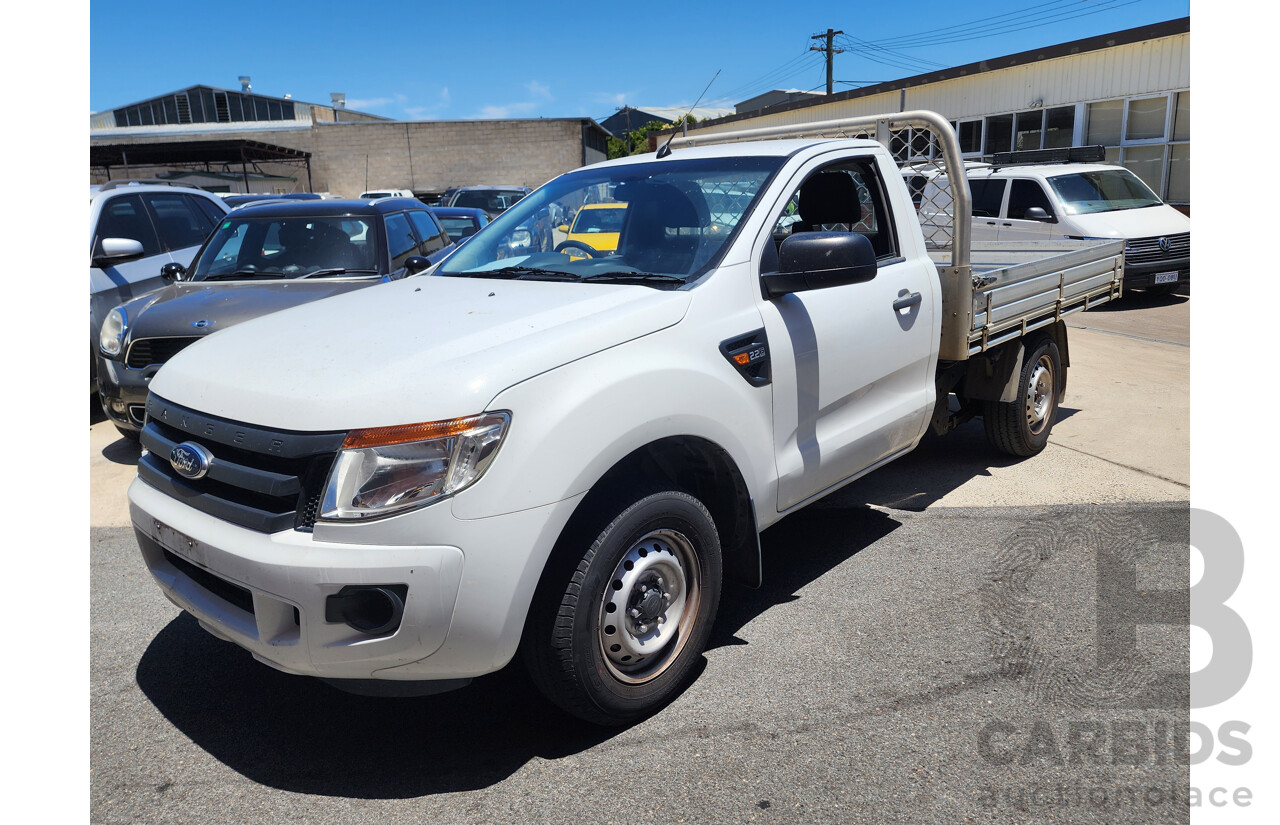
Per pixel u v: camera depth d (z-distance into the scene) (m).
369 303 3.24
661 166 3.78
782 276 3.15
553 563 2.53
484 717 2.88
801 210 3.71
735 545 3.23
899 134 4.70
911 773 2.49
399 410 2.35
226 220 6.54
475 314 2.90
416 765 2.63
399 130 36.19
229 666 3.24
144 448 2.92
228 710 2.95
